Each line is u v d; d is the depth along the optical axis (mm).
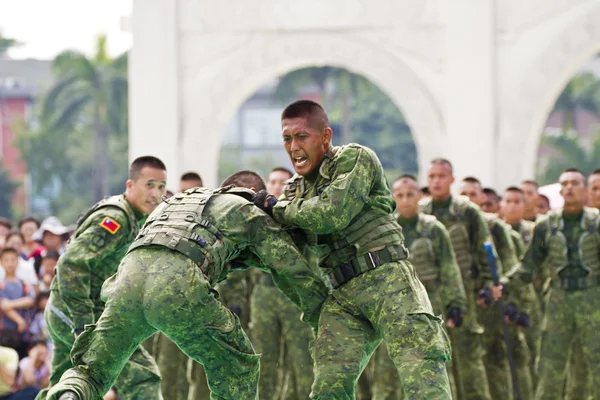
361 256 12164
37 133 100438
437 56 31359
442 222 18734
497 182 31109
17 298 23219
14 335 23000
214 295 11820
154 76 31750
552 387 17656
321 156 12250
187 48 31938
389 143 107875
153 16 31750
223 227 12023
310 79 88375
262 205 12312
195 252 11758
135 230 14234
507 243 19906
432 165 18719
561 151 95688
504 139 31094
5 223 26453
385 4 31484
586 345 17375
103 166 97125
